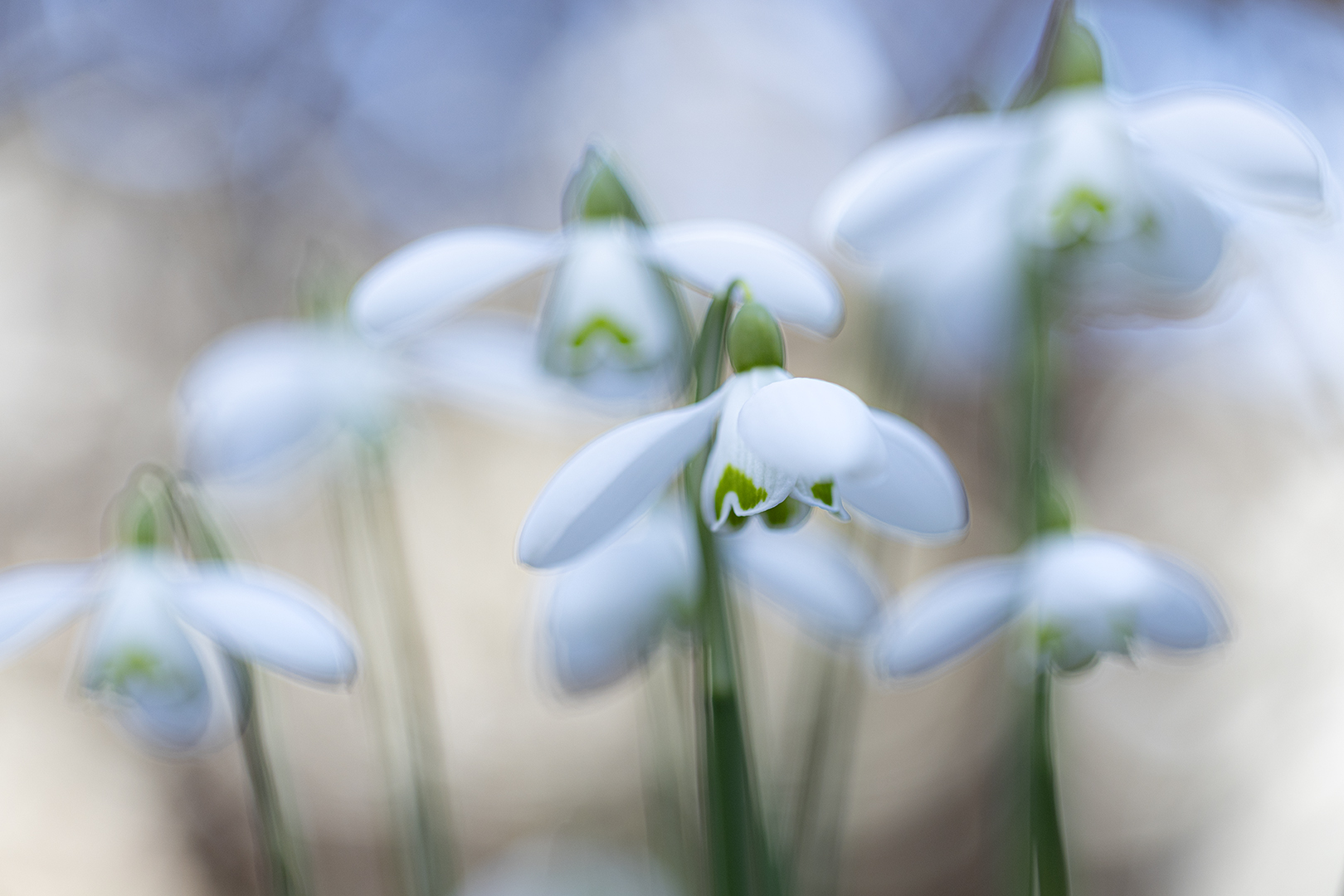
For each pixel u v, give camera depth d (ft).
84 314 4.02
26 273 4.11
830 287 1.30
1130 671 2.45
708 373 1.29
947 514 1.29
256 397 1.55
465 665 2.92
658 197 4.35
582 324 1.39
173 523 1.42
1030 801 1.36
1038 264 1.44
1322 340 1.55
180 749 1.43
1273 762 2.10
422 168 4.77
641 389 1.42
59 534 3.28
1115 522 2.81
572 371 1.41
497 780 2.68
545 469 3.26
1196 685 2.34
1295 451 2.57
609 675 1.44
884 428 1.29
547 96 4.80
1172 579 1.39
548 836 2.30
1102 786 2.38
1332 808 1.97
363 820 2.60
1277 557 2.48
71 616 1.41
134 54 4.62
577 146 4.69
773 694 2.20
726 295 1.29
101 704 1.41
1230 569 2.51
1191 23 2.49
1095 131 1.44
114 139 4.53
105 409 3.67
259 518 2.10
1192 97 1.42
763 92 4.39
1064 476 1.42
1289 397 2.54
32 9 4.56
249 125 4.67
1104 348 3.11
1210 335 2.82
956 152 1.44
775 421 1.27
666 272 1.37
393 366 1.56
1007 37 3.79
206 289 4.20
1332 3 2.52
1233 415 2.84
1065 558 1.39
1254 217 1.46
